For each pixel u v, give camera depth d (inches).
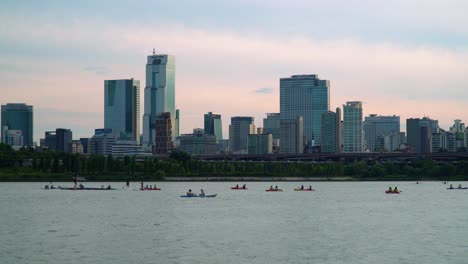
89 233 6776.6
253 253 5615.2
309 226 7440.9
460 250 5782.5
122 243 6107.3
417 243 6166.3
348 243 6156.5
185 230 7037.4
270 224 7618.1
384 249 5826.8
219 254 5565.9
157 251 5689.0
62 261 5265.8
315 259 5369.1
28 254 5546.3
